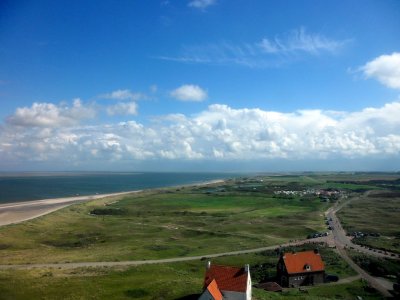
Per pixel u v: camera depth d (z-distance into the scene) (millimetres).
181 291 76625
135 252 133250
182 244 150250
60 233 174500
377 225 192750
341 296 88562
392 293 89062
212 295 67062
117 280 88938
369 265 111000
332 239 158375
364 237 160625
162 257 127062
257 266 113562
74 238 165125
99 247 148000
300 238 164250
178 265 114125
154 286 80938
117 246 147875
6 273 95438
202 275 102812
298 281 97750
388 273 105688
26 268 105688
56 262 116125
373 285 95875
